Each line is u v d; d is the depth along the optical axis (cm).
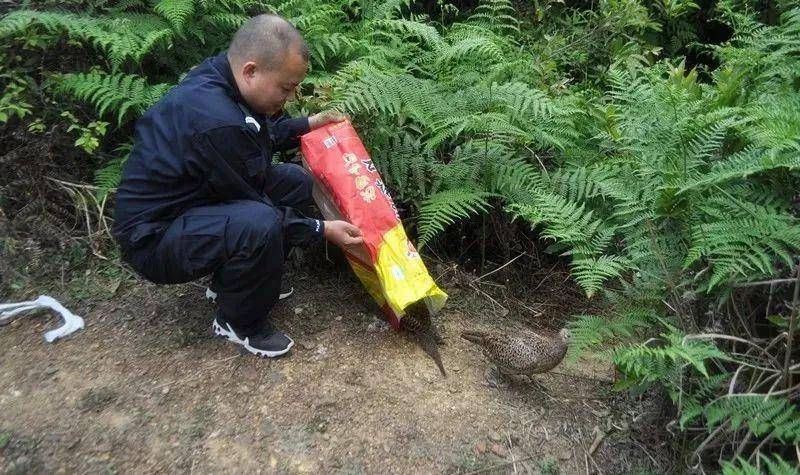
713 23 542
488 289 338
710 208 242
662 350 216
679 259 253
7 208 310
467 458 232
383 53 360
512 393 265
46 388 240
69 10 346
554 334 313
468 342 293
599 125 346
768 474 217
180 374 251
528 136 314
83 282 294
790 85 297
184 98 236
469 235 355
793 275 229
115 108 317
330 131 282
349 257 286
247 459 220
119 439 221
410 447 232
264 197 261
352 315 295
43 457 213
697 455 228
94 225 314
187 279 252
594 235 294
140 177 242
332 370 262
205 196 249
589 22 456
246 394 245
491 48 343
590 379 279
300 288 307
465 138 340
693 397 227
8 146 319
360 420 240
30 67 330
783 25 356
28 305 274
